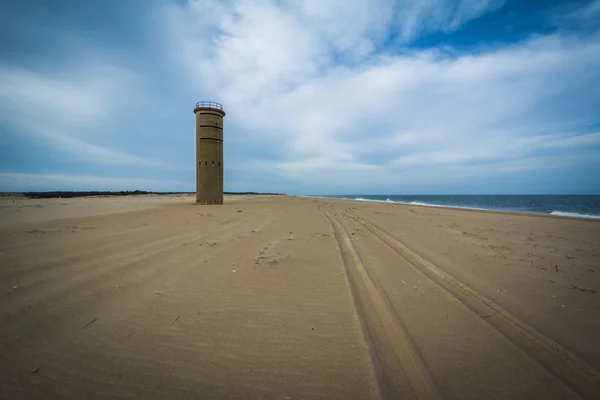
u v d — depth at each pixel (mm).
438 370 2398
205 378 2322
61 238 7820
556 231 10141
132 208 19578
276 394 2150
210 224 11180
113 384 2250
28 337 2869
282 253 6418
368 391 2166
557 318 3332
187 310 3564
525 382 2264
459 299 3895
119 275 4777
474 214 17438
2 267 5043
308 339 2891
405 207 24641
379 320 3293
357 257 6164
